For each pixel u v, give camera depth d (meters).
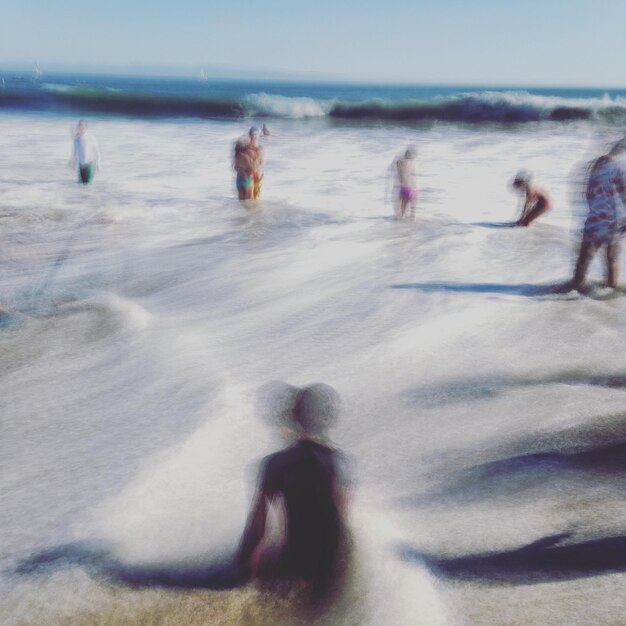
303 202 14.79
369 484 4.39
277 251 10.52
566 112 35.91
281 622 3.02
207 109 36.88
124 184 16.14
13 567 3.44
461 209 14.66
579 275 8.66
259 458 4.57
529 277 9.38
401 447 4.86
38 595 3.21
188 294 8.28
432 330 7.19
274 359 6.33
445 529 3.92
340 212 13.88
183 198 14.70
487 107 35.97
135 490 4.18
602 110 35.41
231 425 5.00
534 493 4.32
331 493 3.03
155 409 5.29
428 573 3.48
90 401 5.42
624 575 3.52
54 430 4.96
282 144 26.05
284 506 3.04
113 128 30.14
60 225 11.73
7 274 8.75
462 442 4.94
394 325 7.34
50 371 5.95
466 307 7.98
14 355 6.26
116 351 6.42
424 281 9.07
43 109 37.75
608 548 3.75
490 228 12.71
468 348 6.72
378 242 11.34
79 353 6.35
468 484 4.42
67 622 3.04
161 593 3.21
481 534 3.87
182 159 21.06
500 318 7.61
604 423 5.21
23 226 11.51
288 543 3.07
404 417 5.29
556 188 17.11
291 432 3.07
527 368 6.26
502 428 5.14
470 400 5.60
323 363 6.27
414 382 5.92
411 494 4.30
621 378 6.07
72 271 9.02
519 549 3.75
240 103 36.62
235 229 12.00
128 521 3.87
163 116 36.81
